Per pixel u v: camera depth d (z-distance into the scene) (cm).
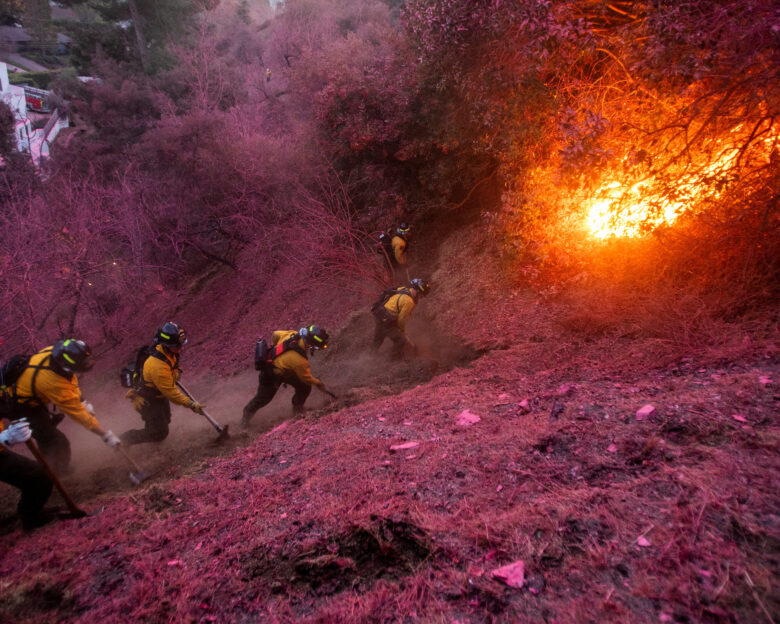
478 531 233
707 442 269
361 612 202
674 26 443
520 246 623
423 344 710
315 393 633
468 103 683
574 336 500
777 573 180
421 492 279
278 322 1009
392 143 855
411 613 198
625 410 322
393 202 929
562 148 514
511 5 545
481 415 387
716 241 459
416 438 364
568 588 194
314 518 268
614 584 192
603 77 543
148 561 262
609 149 479
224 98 2052
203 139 1403
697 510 216
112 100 2094
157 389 459
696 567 189
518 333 558
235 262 1369
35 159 2122
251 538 265
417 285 655
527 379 451
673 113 483
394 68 855
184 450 470
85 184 1184
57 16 5381
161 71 2495
